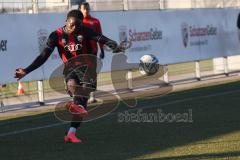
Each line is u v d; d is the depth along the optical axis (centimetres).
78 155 3012
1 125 4250
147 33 6309
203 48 7050
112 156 2955
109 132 3716
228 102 4981
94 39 3316
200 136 3447
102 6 6681
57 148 3238
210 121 3997
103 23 5878
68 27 3303
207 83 6675
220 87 6172
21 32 5188
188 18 6844
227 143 3203
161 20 6500
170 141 3325
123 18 6078
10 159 2970
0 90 5934
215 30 7250
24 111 5103
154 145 3225
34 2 5469
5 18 5062
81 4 4622
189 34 6850
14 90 6531
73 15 3288
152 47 6356
